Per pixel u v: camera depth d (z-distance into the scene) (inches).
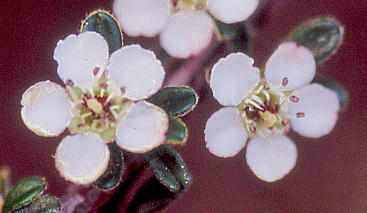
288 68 2.0
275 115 2.0
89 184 1.9
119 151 1.9
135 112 1.9
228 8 2.0
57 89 2.0
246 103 2.0
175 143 1.9
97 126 1.9
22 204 1.9
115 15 2.0
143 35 2.0
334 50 2.0
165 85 2.0
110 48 1.9
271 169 2.1
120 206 2.0
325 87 2.0
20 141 2.5
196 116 2.1
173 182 1.9
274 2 2.0
